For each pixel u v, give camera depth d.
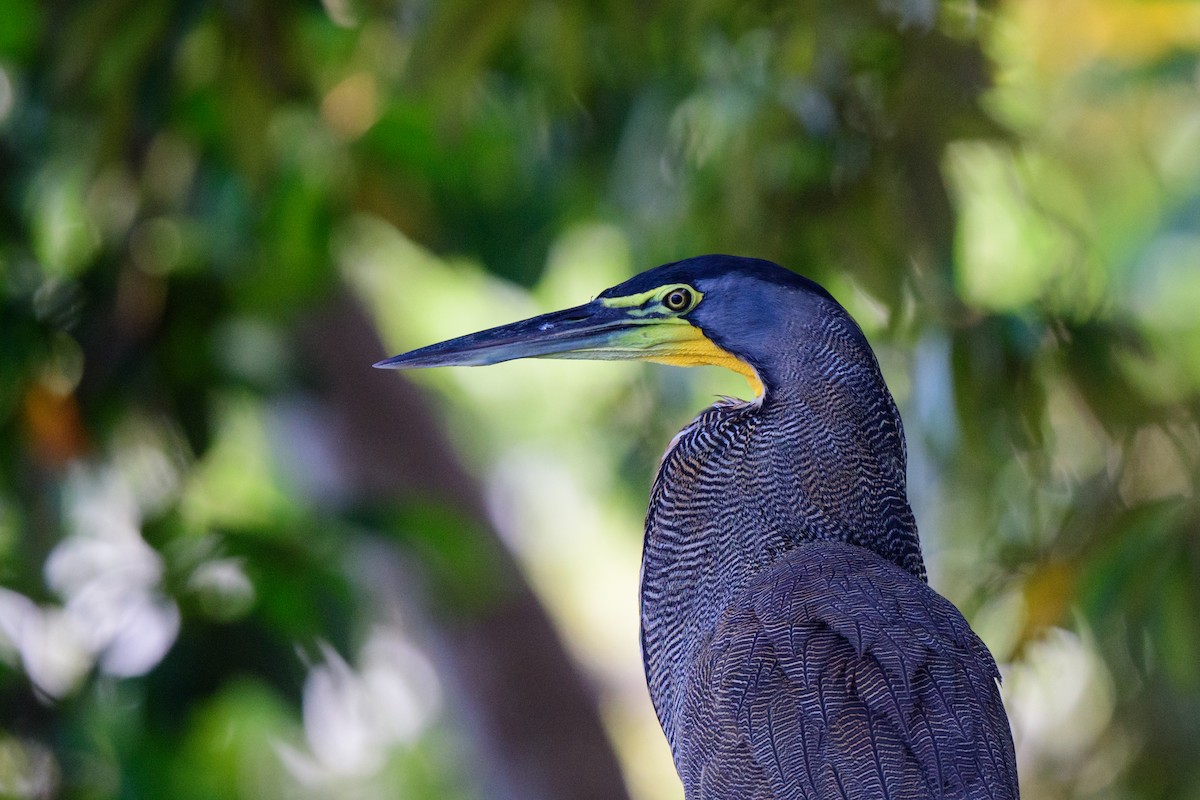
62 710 10.66
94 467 11.70
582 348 7.30
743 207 10.78
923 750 5.94
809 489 6.91
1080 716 12.64
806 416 6.97
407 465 14.93
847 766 5.95
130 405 11.64
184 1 9.88
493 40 9.59
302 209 11.84
